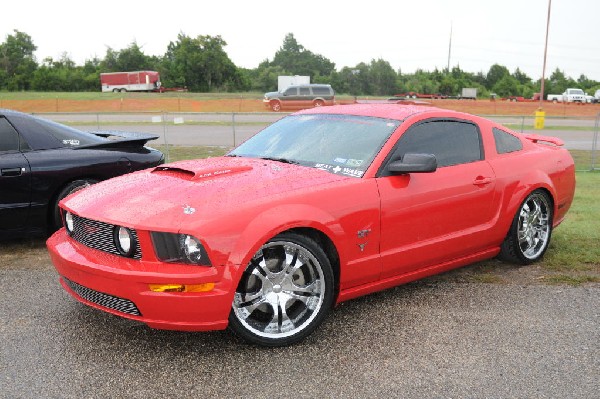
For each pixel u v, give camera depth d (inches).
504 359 126.3
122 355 127.2
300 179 142.3
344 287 145.2
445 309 156.0
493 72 4456.2
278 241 128.9
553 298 165.2
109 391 111.7
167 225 120.2
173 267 120.1
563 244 220.7
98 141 235.1
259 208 127.6
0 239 218.1
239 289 127.8
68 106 1815.9
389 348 131.8
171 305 119.4
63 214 147.3
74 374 118.3
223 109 1731.1
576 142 796.0
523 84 4421.8
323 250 140.9
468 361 125.3
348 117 172.4
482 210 173.8
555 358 127.1
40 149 218.5
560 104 2349.9
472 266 195.9
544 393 111.9
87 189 151.9
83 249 134.6
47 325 143.3
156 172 154.6
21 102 1903.3
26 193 211.0
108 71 3341.5
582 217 271.7
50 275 184.7
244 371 120.3
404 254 153.9
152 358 126.0
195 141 706.8
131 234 122.8
